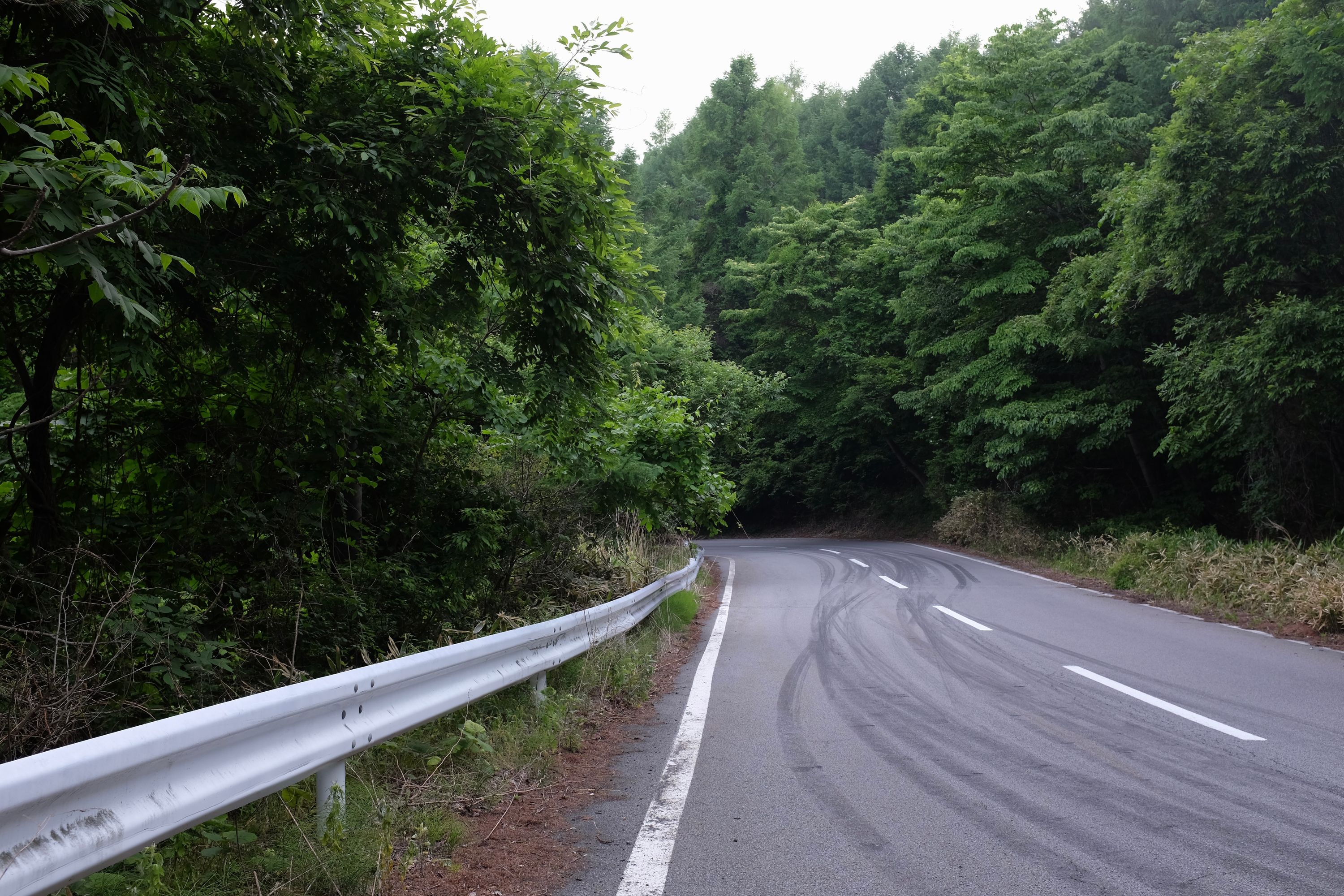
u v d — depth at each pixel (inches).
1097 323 878.4
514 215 278.1
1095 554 784.3
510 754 213.3
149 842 105.5
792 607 575.2
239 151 239.9
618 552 514.0
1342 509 650.8
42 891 89.4
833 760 217.8
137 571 229.0
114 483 265.1
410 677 177.0
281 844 145.5
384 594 301.7
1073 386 975.0
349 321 263.3
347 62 262.7
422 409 340.5
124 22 171.2
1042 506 1055.6
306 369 273.0
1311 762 206.8
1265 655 363.6
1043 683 308.2
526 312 291.7
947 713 265.4
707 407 1086.4
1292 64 539.5
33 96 172.9
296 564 263.0
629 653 353.4
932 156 1090.7
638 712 285.1
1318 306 537.0
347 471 304.5
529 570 394.3
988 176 1048.8
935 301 1181.7
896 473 1812.3
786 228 1728.6
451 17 273.6
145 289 191.5
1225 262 597.9
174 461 265.0
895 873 146.6
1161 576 611.8
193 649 199.5
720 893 140.3
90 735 160.4
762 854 156.4
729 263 1818.4
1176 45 1197.7
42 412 230.1
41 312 229.5
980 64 1074.7
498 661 234.4
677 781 204.5
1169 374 644.7
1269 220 563.8
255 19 220.8
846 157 2625.5
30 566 203.0
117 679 167.2
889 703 281.3
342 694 150.9
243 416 275.4
